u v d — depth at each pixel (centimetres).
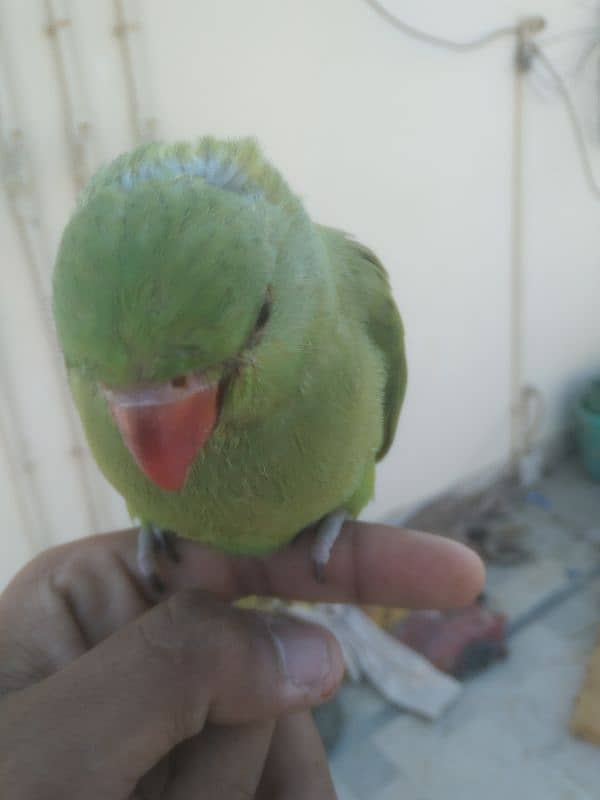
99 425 13
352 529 17
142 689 12
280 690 13
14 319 26
